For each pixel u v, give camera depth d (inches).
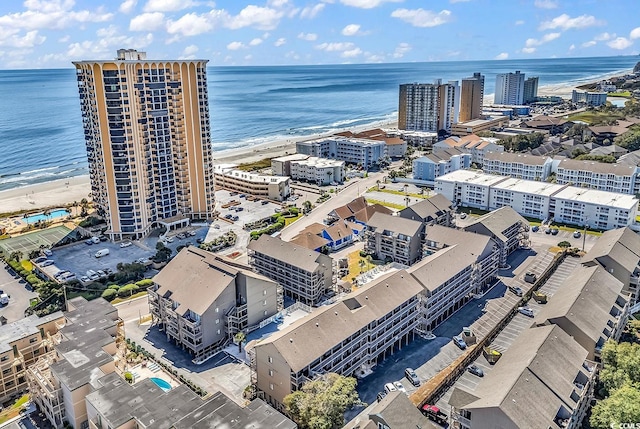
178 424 3144.7
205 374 4431.6
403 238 6486.2
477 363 4527.6
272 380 3966.5
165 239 7544.3
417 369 4461.1
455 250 5649.6
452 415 3516.2
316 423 3412.9
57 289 5708.7
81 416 3646.7
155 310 5196.9
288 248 5846.5
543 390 3425.2
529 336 4124.0
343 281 6112.2
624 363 3919.8
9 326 4471.0
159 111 7578.7
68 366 3794.3
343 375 4180.6
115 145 7190.0
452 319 5329.7
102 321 4534.9
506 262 6702.8
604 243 6063.0
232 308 4854.8
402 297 4702.3
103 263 6835.6
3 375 4109.3
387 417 3267.7
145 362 4453.7
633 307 5374.0
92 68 6860.2
